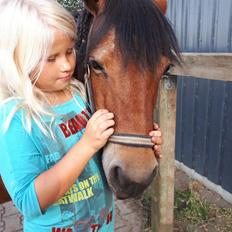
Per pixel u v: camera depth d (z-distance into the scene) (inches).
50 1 37.1
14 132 35.3
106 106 42.6
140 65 40.1
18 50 35.3
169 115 76.3
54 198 34.8
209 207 105.1
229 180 107.6
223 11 102.8
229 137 105.3
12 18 34.8
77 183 39.4
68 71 38.8
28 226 40.4
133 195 39.5
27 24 34.5
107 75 41.8
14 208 108.2
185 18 124.3
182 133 133.5
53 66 37.4
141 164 38.6
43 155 36.9
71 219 39.2
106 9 43.7
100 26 43.1
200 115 119.9
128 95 40.5
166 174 80.7
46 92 39.6
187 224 95.8
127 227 96.7
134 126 40.2
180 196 109.7
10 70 35.7
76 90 43.7
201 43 116.1
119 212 104.3
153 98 42.4
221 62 60.6
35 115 36.5
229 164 106.6
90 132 36.3
